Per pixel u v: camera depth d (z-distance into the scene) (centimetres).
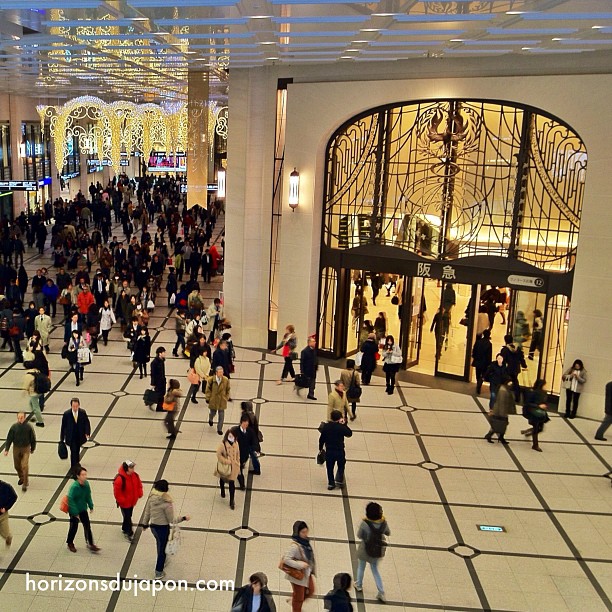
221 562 889
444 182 1555
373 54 1263
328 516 1017
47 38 1015
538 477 1182
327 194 1689
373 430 1341
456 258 1564
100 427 1280
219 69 1692
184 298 1947
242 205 1748
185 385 1527
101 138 2998
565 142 1423
